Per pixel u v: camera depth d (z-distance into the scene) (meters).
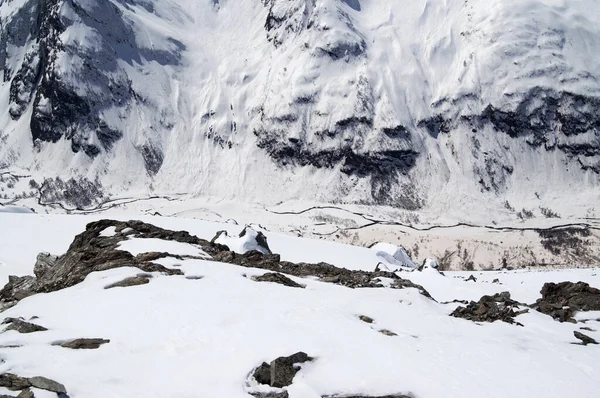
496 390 15.17
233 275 24.05
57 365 14.88
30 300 21.05
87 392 13.70
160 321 18.08
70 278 24.39
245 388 14.44
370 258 68.06
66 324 17.84
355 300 22.36
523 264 156.75
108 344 16.33
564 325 23.38
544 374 16.72
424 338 19.02
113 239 29.36
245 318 18.67
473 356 17.66
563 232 174.88
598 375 17.36
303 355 15.91
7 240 53.94
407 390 14.74
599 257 160.88
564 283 28.33
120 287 21.69
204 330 17.53
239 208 199.38
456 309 24.53
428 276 43.22
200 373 15.00
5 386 13.67
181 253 27.38
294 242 72.56
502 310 24.28
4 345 16.17
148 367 15.20
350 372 15.42
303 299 21.52
